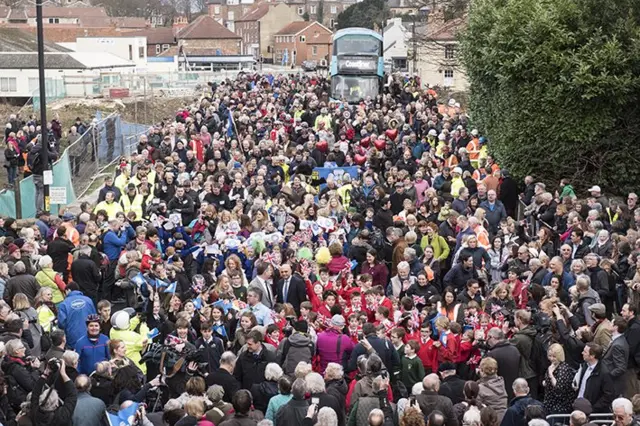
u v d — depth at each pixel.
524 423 15.96
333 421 14.70
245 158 41.78
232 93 72.19
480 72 42.59
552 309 19.55
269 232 26.92
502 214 30.27
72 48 140.75
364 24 183.75
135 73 111.75
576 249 25.34
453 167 36.00
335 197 29.77
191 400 15.07
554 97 36.25
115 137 54.91
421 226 27.67
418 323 20.55
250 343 17.78
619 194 37.34
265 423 14.77
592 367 17.81
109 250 27.64
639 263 21.80
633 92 36.12
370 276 22.64
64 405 15.81
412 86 78.06
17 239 26.17
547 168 37.59
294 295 23.39
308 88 77.81
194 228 29.22
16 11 181.62
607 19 36.44
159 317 21.52
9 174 45.38
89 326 18.92
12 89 98.06
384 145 43.38
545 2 37.88
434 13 83.62
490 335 18.89
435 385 15.94
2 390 16.78
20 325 18.36
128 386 17.31
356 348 18.47
